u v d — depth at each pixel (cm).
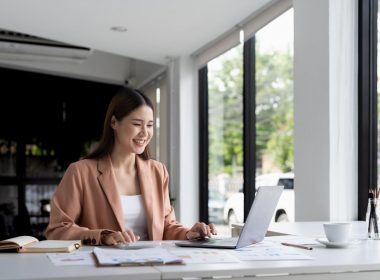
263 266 138
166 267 135
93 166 209
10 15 445
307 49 332
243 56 468
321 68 319
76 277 123
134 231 211
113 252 154
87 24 468
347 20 321
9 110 728
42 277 122
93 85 788
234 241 183
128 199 212
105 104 794
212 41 514
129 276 127
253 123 462
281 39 421
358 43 322
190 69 577
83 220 206
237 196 491
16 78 730
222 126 526
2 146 721
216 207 542
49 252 161
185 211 566
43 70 704
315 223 285
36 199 738
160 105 650
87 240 181
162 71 633
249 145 464
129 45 537
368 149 319
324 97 316
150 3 407
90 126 784
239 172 487
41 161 748
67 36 510
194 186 572
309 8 331
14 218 656
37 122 749
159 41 517
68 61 669
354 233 236
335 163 314
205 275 132
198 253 158
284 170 425
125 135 208
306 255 158
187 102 573
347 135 318
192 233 193
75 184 204
